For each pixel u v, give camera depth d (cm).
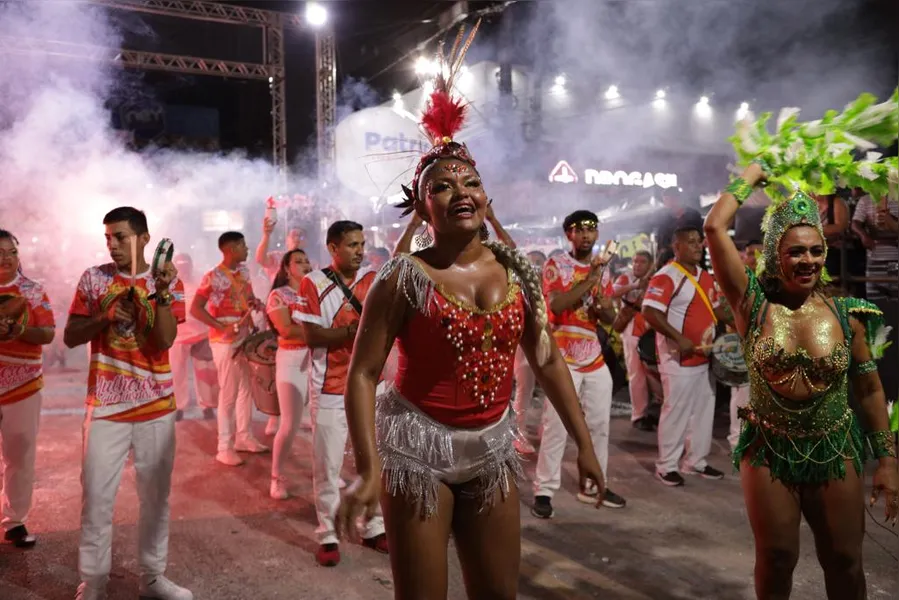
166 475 352
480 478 234
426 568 225
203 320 611
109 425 336
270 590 371
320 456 405
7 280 407
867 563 394
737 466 282
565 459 625
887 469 271
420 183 232
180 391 748
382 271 228
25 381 416
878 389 276
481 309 227
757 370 270
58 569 394
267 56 1456
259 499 515
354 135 1214
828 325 266
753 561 405
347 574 392
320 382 408
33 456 424
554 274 500
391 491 229
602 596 365
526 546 429
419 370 230
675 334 530
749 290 273
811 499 268
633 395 732
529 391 609
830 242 677
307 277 416
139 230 344
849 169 269
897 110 264
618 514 482
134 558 412
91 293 340
